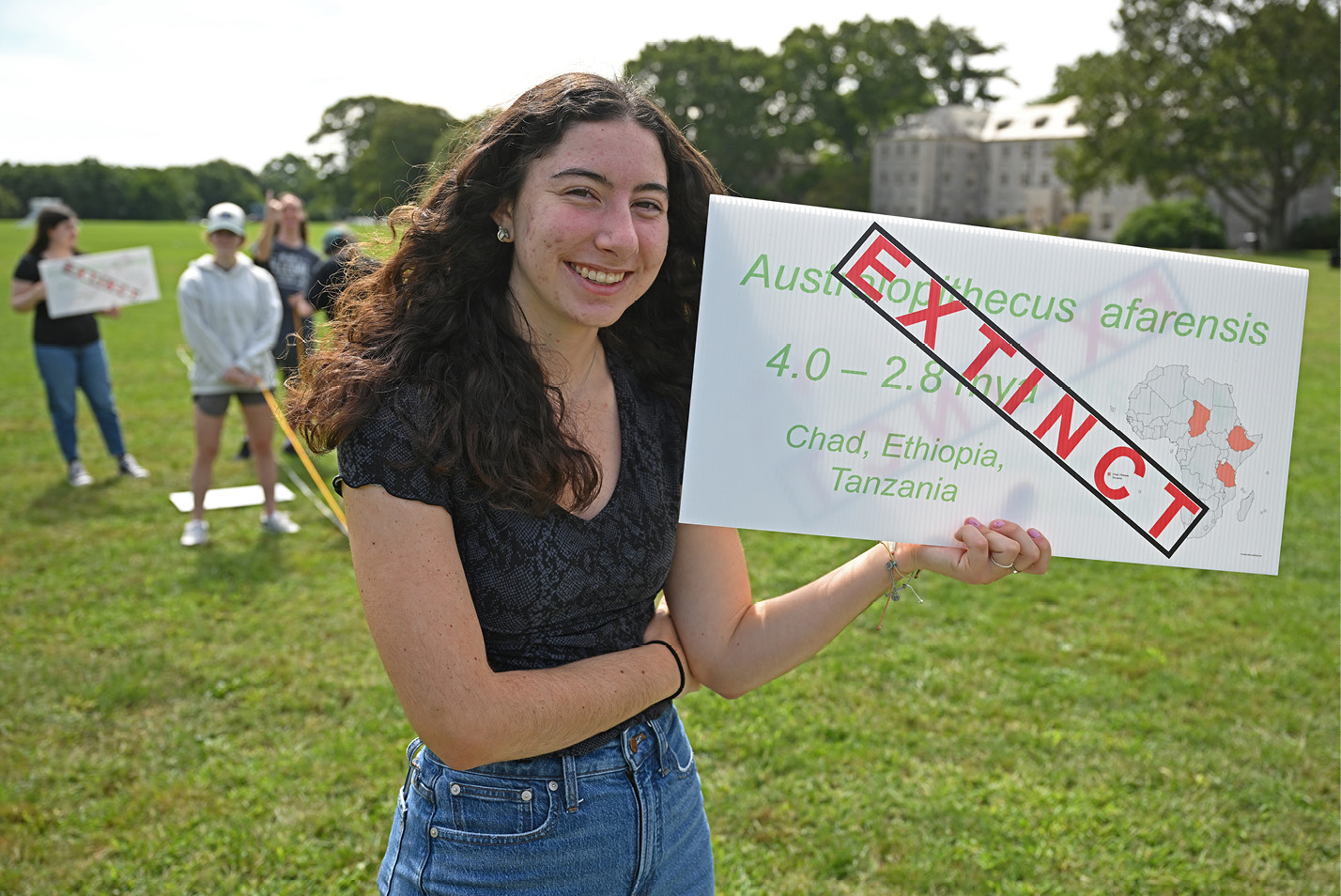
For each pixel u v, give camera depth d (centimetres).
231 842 306
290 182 12338
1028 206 7850
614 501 145
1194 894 286
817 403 147
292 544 594
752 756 355
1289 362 152
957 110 8450
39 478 745
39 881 288
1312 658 435
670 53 8162
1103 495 150
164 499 691
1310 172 4888
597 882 141
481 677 125
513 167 134
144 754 355
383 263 142
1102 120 5159
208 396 582
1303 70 4606
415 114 9100
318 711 389
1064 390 149
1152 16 4962
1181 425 151
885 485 148
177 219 10994
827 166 8906
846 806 325
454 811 138
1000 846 305
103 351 747
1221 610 493
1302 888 287
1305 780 340
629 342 159
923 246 147
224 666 427
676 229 156
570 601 138
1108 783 338
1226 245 5644
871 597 157
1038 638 459
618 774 143
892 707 390
